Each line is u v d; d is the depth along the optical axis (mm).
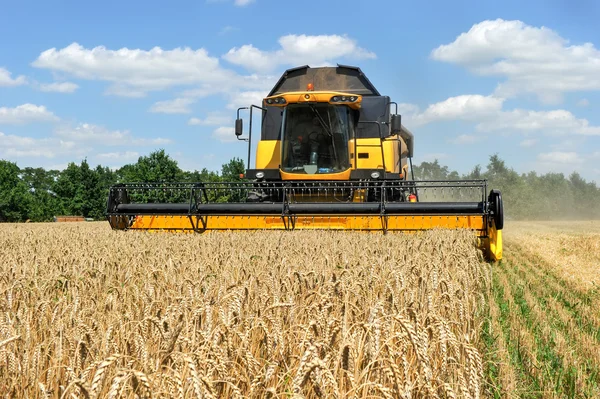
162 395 2834
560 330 7566
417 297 5254
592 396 5234
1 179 82375
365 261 7383
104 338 3549
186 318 3645
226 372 3104
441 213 13102
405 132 19516
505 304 8594
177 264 7152
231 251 8594
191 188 13914
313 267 6816
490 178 67375
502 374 5316
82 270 6711
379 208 13234
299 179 14695
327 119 14688
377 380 3172
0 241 12586
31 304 4977
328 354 3129
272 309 4246
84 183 83062
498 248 13281
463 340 4195
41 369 3434
